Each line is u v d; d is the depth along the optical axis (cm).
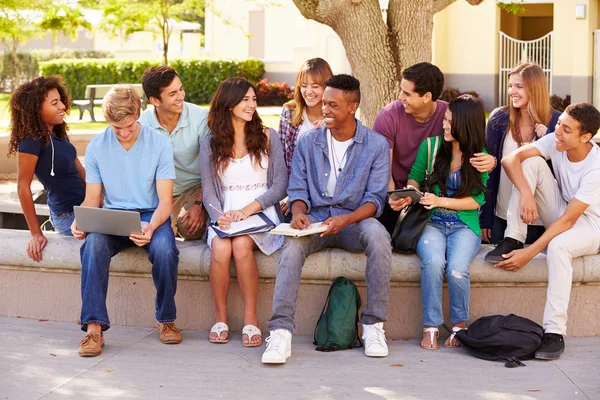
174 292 479
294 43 2598
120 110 465
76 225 480
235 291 505
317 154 493
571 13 1872
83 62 2369
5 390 412
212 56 2781
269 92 2391
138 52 2898
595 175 468
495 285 489
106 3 1925
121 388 416
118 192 494
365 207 480
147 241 468
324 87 537
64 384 420
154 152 488
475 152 477
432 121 519
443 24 2084
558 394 405
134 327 516
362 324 482
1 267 532
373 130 526
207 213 531
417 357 460
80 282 521
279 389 414
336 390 413
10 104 511
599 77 1809
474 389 412
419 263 487
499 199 538
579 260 477
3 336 494
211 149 502
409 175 516
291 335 460
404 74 507
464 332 461
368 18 751
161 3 1889
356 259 486
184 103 531
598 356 457
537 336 455
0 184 962
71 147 527
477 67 2053
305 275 491
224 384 421
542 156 493
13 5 1528
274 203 502
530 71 517
